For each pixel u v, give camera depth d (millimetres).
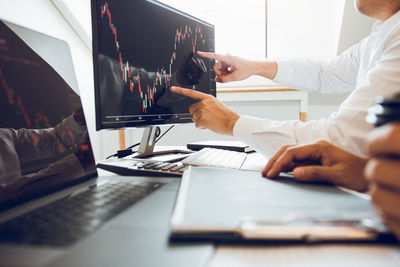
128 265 179
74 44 1061
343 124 526
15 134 377
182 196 295
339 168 371
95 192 377
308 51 1583
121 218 268
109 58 604
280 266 176
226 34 1767
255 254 194
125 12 647
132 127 670
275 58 1619
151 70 725
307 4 1553
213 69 957
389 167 201
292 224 214
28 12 810
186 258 186
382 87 509
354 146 509
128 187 405
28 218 275
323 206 263
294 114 1516
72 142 479
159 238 219
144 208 299
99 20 579
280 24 1600
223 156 727
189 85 857
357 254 189
